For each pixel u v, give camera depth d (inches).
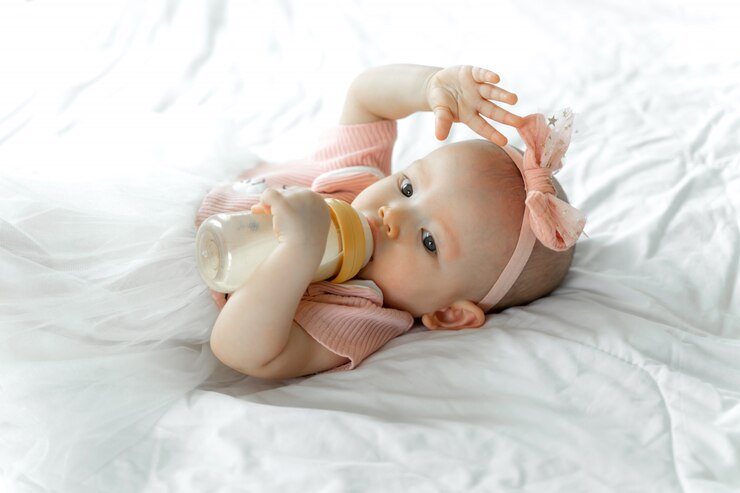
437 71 57.5
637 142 71.3
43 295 45.7
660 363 47.3
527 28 93.0
